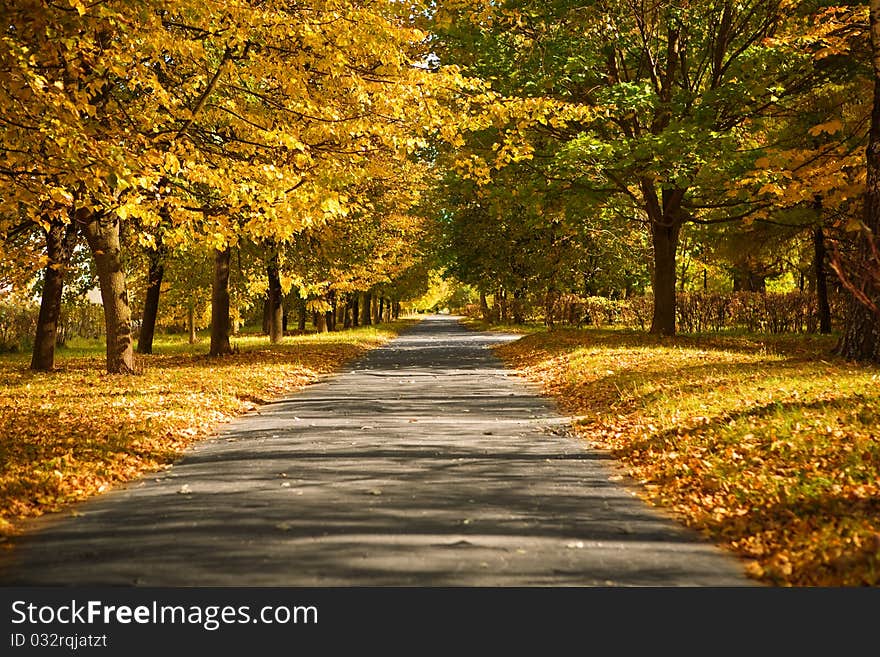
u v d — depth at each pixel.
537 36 22.98
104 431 10.64
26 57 9.18
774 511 6.30
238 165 11.85
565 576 5.14
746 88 21.98
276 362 23.34
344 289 37.03
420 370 21.67
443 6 21.25
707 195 26.22
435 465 8.67
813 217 24.66
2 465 8.37
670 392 12.38
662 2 23.53
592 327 40.75
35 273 20.92
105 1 9.57
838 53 19.86
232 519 6.54
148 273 32.41
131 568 5.35
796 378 12.17
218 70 12.45
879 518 5.73
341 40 11.62
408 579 5.08
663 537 6.02
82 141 9.31
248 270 29.83
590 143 22.09
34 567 5.43
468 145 24.06
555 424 11.70
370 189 30.75
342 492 7.44
